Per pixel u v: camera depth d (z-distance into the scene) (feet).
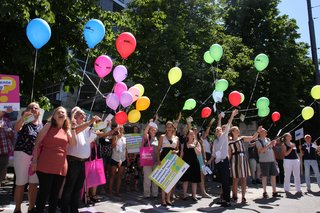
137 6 48.62
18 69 30.83
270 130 72.02
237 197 29.12
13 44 29.53
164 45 43.60
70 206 18.33
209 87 44.16
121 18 39.83
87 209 23.06
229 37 54.90
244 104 63.98
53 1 30.53
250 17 69.31
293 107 68.08
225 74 46.06
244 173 27.20
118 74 24.72
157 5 47.09
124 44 23.00
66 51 34.47
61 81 36.24
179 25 45.50
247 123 66.18
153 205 25.46
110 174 29.94
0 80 19.40
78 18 34.37
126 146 30.40
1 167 20.90
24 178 18.88
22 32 28.71
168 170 25.08
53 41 32.76
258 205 26.35
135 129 34.30
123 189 33.86
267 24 68.28
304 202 28.32
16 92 19.63
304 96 79.56
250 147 42.68
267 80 68.08
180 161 25.20
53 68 34.19
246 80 53.88
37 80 33.60
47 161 16.12
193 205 25.81
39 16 27.32
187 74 43.42
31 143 18.99
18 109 19.58
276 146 43.42
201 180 29.40
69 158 17.81
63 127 17.10
